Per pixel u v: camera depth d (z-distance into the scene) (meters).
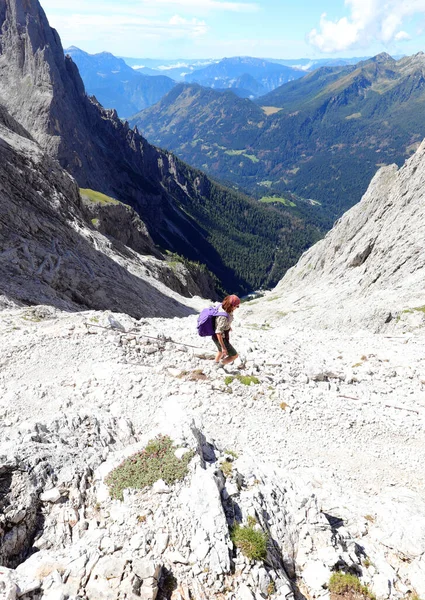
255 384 16.55
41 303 39.75
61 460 9.58
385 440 14.82
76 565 7.27
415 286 49.00
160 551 7.74
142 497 8.68
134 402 14.44
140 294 63.84
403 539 9.84
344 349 24.20
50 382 15.41
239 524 8.54
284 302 93.69
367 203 100.44
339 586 8.38
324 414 15.64
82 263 56.41
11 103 194.25
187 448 9.66
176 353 18.05
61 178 77.31
